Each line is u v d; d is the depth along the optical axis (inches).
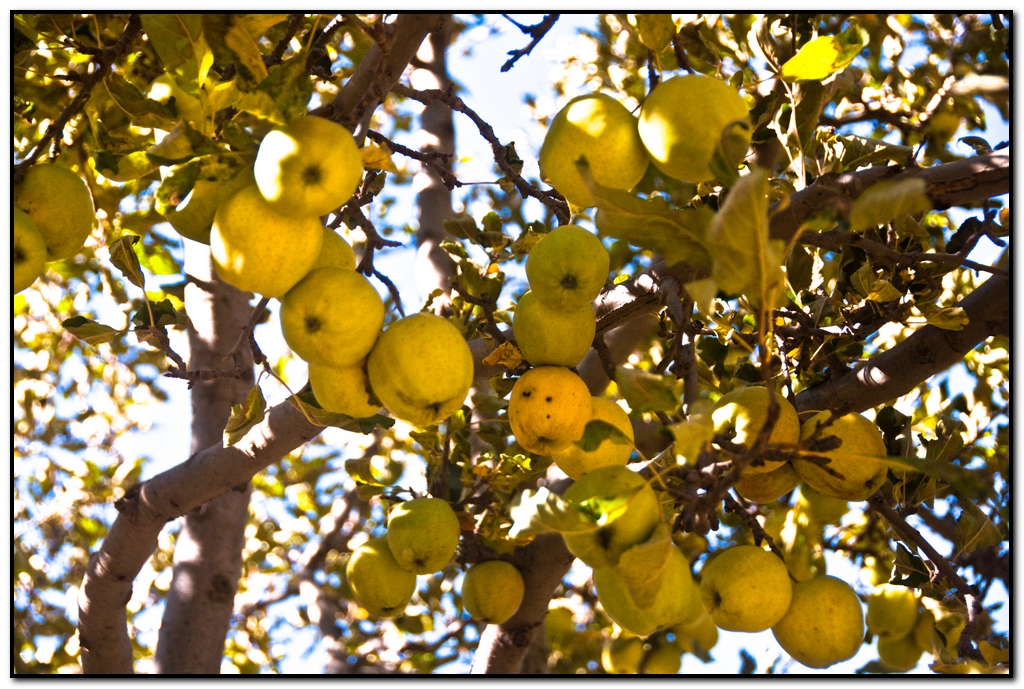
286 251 78.9
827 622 94.3
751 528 98.8
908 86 178.5
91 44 117.6
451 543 125.2
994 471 140.9
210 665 161.8
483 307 133.6
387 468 150.1
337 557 293.7
